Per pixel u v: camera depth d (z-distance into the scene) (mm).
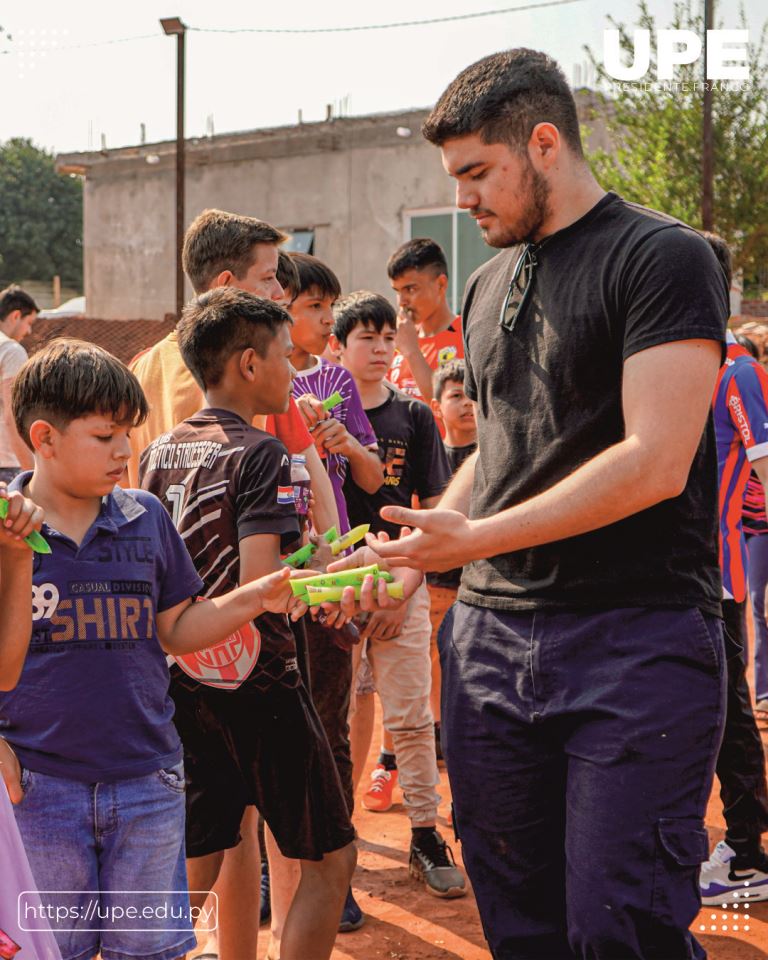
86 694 2521
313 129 22781
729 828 4102
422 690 4285
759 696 6383
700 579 2428
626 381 2318
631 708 2332
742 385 4246
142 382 3455
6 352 7652
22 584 2301
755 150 20672
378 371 4609
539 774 2529
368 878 4324
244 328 3051
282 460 2938
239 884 3191
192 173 24453
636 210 2455
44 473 2604
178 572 2727
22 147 56406
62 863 2484
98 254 25875
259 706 2932
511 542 2318
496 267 2738
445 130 2482
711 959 3602
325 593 2523
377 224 22453
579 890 2359
